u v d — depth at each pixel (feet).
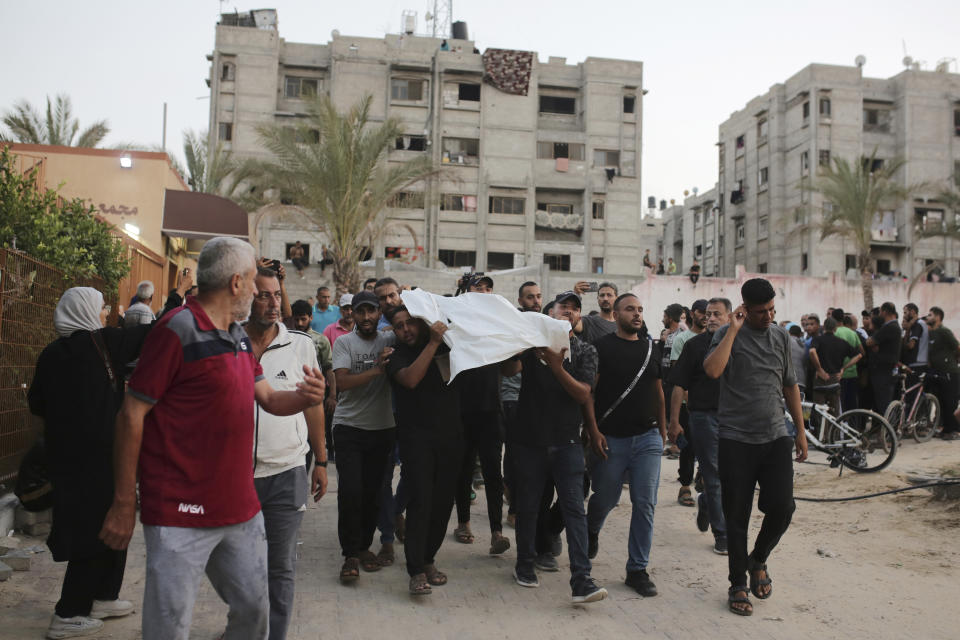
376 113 147.95
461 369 15.21
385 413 17.87
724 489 16.21
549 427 16.07
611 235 155.02
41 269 22.62
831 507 25.12
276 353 13.26
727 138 189.67
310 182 81.41
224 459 8.93
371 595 16.20
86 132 91.97
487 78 150.92
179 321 8.76
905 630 14.57
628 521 23.82
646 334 17.84
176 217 56.34
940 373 40.01
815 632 14.46
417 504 16.12
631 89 158.20
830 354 37.24
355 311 17.97
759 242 173.37
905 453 36.11
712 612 15.51
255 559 9.34
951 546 20.18
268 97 144.25
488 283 21.43
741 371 16.16
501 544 19.49
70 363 13.67
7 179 25.02
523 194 150.82
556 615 15.20
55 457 13.46
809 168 157.79
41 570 17.11
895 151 160.66
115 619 14.46
